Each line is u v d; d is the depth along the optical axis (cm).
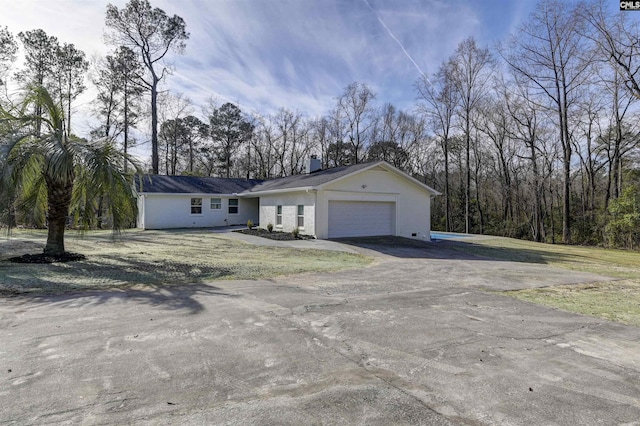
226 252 1216
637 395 297
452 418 256
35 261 892
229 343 393
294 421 247
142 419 244
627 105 2325
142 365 331
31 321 451
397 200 1809
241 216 2545
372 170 1736
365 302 589
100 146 951
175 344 386
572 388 307
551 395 294
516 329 470
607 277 941
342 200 1667
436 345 404
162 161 3928
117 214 959
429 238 1917
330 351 378
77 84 2645
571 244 2334
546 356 380
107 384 293
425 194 1909
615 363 365
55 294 593
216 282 722
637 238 2077
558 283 827
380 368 340
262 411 259
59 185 953
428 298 632
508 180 3038
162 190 2275
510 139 2875
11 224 930
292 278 789
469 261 1180
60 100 1007
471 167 3400
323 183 1584
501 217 3238
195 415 251
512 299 647
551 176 2786
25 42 2370
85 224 995
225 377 313
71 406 258
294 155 4059
